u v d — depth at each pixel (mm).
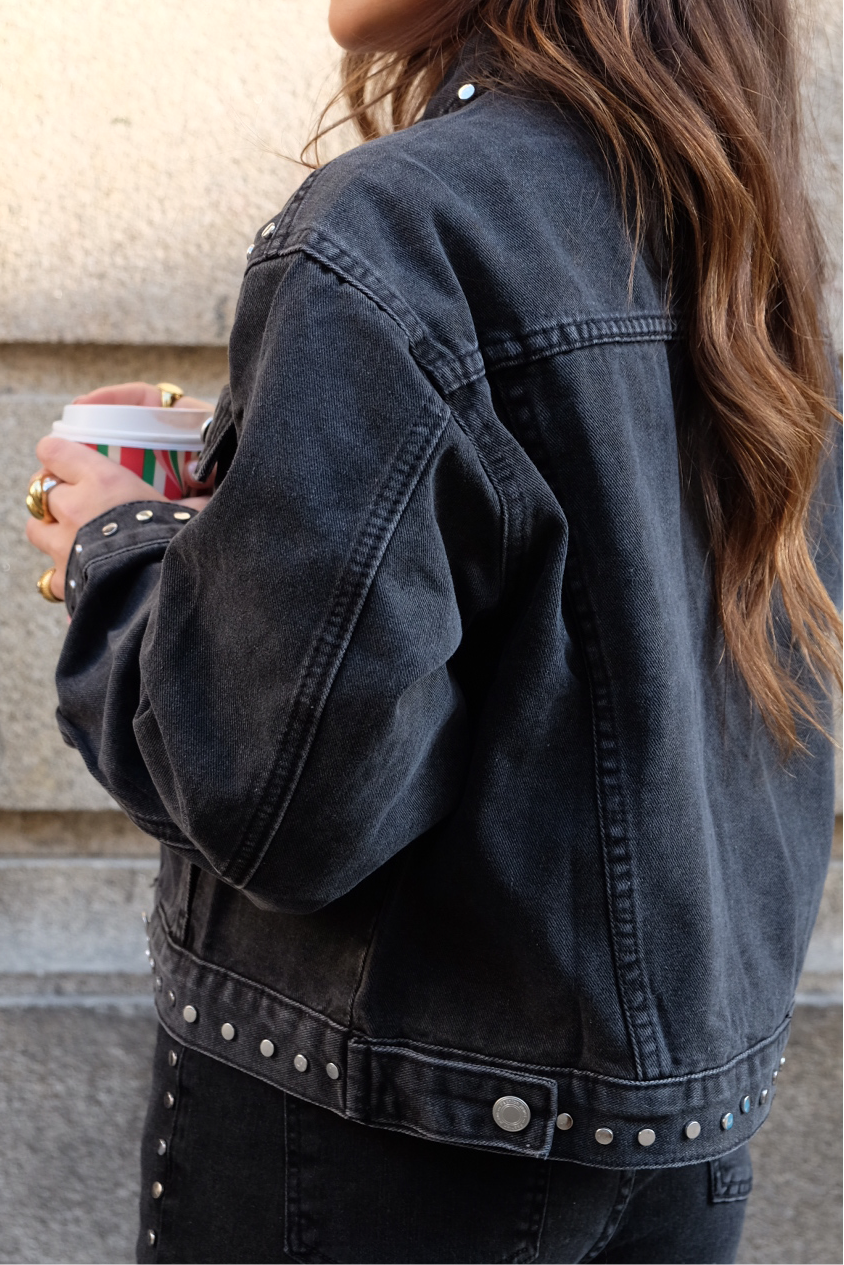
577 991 705
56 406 1681
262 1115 792
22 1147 1812
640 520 677
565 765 698
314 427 576
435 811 685
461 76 763
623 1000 707
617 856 696
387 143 652
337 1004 746
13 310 1633
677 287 742
